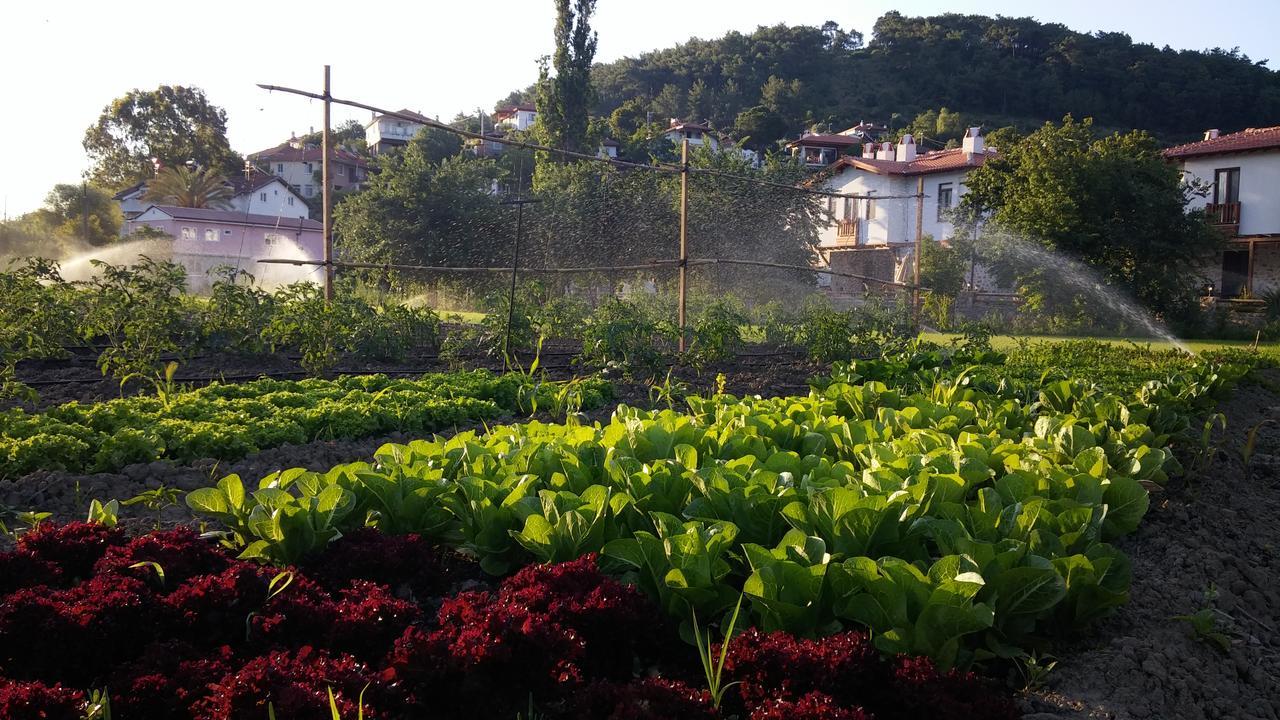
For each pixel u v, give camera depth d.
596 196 19.47
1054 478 4.59
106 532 3.87
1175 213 24.86
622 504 3.96
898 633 3.10
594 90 40.88
